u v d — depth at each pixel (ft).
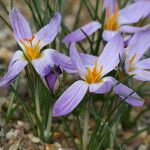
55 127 1.60
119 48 1.44
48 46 1.55
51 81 1.40
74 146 1.54
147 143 1.72
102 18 1.60
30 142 1.55
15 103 1.69
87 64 1.47
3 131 1.56
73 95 1.36
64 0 1.60
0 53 1.95
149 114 1.84
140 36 1.53
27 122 1.63
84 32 1.52
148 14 1.66
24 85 1.77
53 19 1.44
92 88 1.37
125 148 1.70
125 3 1.77
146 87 1.70
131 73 1.50
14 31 1.44
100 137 1.53
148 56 1.73
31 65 1.43
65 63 1.40
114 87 1.38
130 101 1.36
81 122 1.66
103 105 1.49
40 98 1.60
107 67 1.43
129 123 1.76
